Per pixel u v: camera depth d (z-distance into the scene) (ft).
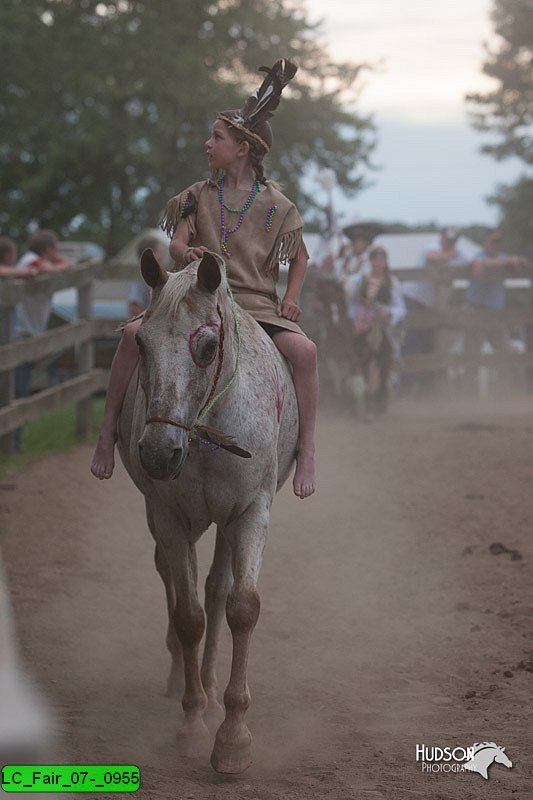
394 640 28.63
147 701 24.73
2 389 54.13
